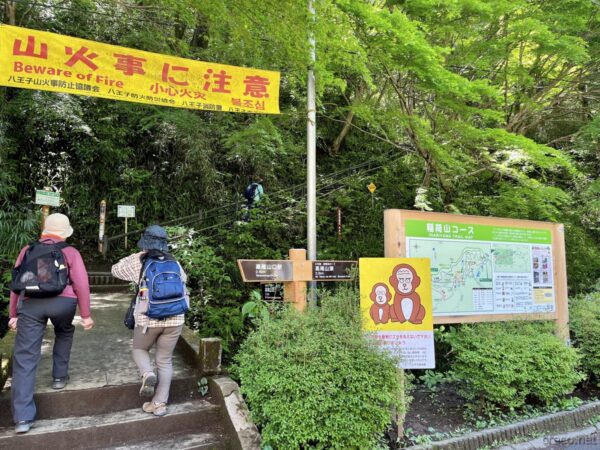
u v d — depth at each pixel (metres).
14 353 2.84
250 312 3.79
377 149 13.31
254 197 8.65
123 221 10.09
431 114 7.02
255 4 4.20
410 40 4.79
